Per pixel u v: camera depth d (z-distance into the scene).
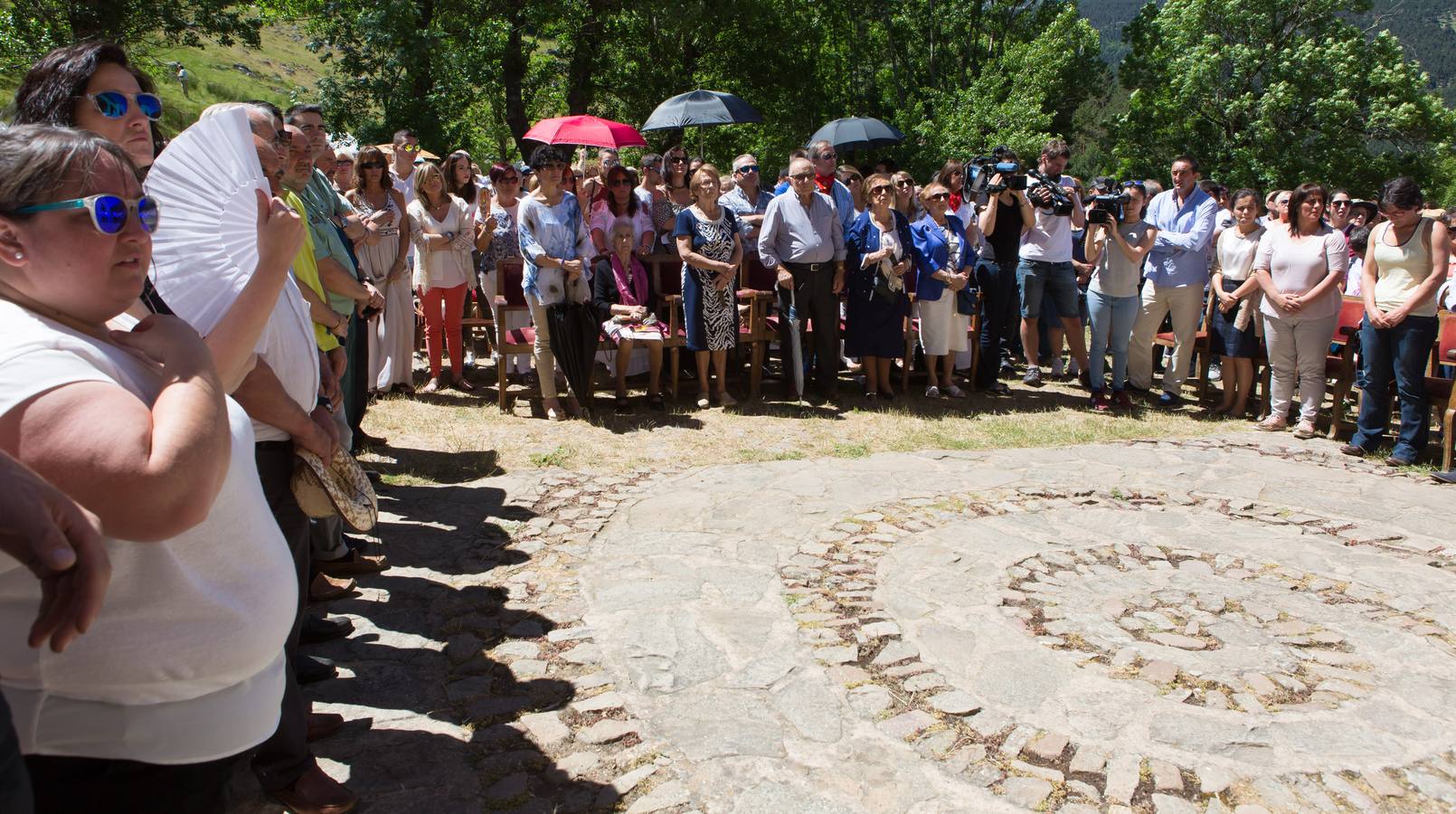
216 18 21.66
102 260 1.42
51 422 1.29
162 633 1.51
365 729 3.10
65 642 1.21
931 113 31.84
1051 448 6.61
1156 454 6.48
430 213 7.43
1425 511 5.42
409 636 3.75
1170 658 3.61
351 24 19.41
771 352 9.59
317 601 4.02
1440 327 6.35
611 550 4.63
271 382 2.45
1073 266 8.45
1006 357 9.20
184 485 1.34
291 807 2.58
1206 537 4.92
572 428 6.83
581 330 6.82
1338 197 7.77
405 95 19.53
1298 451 6.69
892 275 7.52
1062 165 8.09
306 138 4.00
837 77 30.56
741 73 26.77
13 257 1.38
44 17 18.81
